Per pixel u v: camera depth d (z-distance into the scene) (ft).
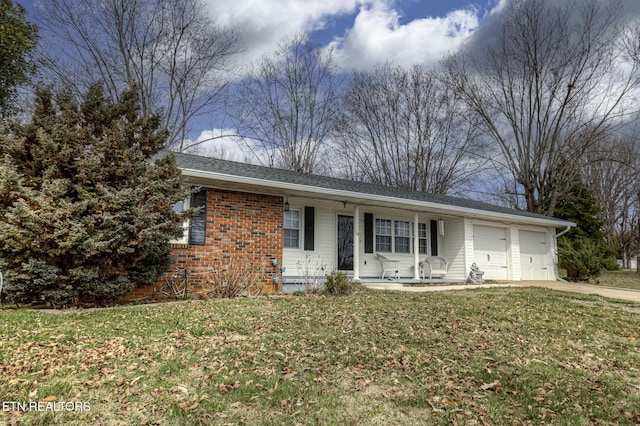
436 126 91.97
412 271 48.01
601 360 15.64
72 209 21.22
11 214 20.22
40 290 21.88
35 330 16.93
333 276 32.83
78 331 17.24
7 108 45.01
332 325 20.25
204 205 31.22
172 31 72.54
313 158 93.81
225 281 29.50
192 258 30.14
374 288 36.29
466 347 16.84
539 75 82.43
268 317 21.86
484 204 58.03
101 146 23.03
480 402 11.55
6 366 12.89
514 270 52.42
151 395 11.47
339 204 43.37
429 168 93.50
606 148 85.66
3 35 41.29
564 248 56.70
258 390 12.05
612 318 23.38
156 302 26.61
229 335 17.94
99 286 23.15
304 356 15.30
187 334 17.72
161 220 24.67
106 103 27.40
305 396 11.72
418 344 17.13
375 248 45.50
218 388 12.08
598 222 78.13
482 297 30.86
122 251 22.54
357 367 14.24
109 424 9.77
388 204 41.29
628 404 11.61
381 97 93.45
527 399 11.80
